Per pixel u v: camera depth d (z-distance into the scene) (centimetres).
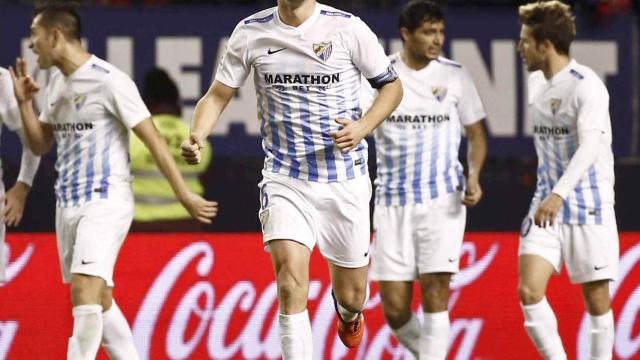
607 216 2191
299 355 1744
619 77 2691
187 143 1730
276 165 1814
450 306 2431
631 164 2630
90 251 1994
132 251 2388
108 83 2014
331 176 1802
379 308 2425
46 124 2112
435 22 2238
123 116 2014
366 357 2411
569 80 2153
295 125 1783
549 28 2161
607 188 2195
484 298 2441
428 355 2269
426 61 2278
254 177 2612
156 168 2517
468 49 2683
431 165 2277
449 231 2269
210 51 2641
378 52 1772
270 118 1800
